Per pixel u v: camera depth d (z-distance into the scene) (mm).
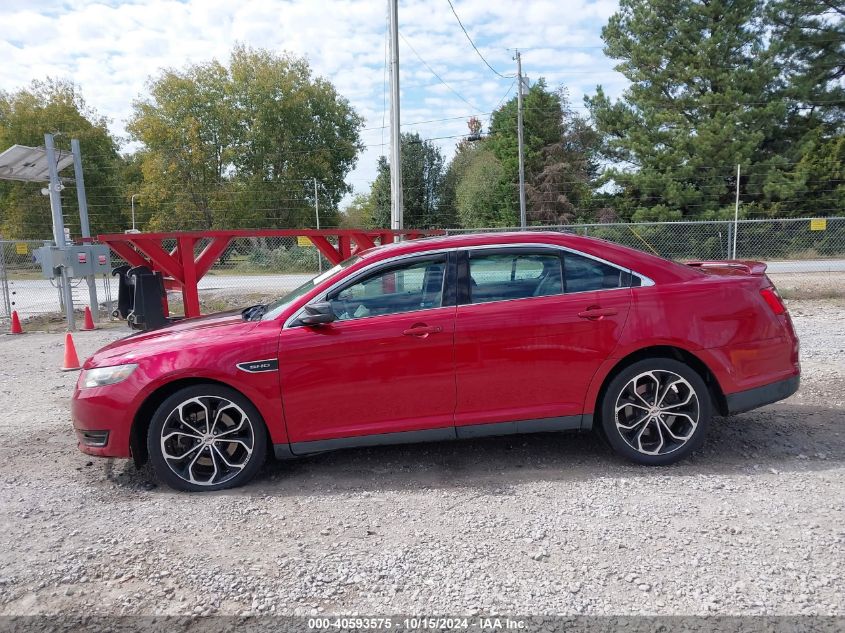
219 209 44750
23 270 28703
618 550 3047
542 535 3232
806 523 3256
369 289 4156
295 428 4023
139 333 4738
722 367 4086
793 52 30641
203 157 43781
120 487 4164
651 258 4246
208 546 3258
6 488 4188
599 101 33062
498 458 4422
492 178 41188
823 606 2529
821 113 31422
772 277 17688
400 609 2627
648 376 4070
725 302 4125
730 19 29734
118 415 3973
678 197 30000
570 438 4793
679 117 30234
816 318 10484
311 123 46125
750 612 2508
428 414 4074
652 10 31109
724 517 3357
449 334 4016
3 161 11906
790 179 29812
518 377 4055
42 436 5355
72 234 45469
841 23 30141
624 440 4098
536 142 39031
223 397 3969
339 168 48531
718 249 26000
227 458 4078
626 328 4043
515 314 4043
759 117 29531
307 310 3934
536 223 38344
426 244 4219
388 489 3945
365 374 4004
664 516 3395
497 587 2764
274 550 3189
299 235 10211
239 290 18875
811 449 4375
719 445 4523
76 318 14000
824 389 5898
